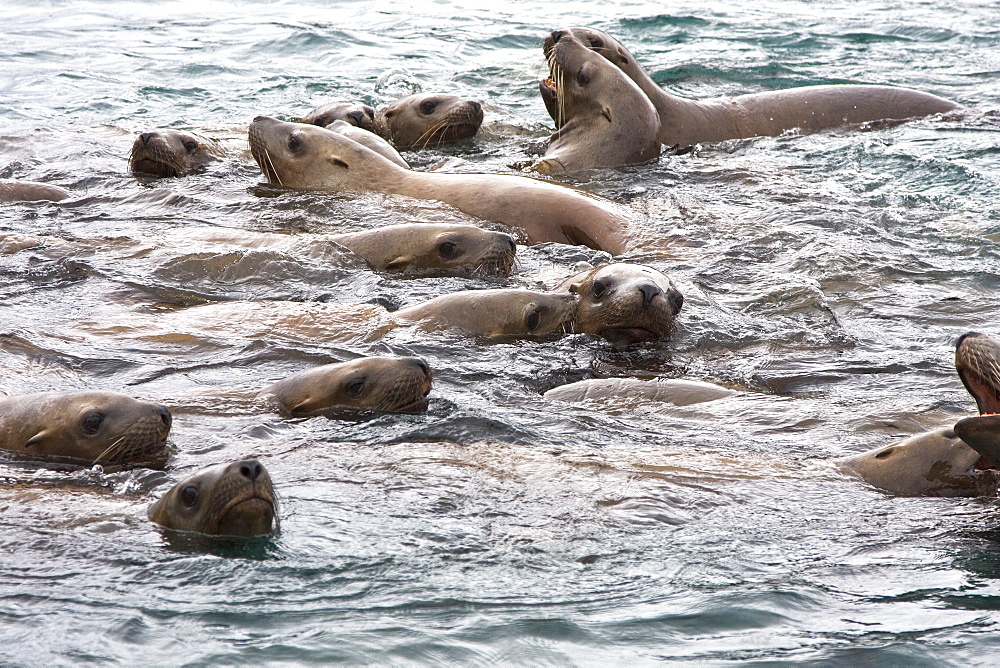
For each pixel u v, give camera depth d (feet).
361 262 75.46
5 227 83.30
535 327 64.75
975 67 144.97
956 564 38.55
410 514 41.32
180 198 90.79
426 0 194.29
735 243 80.94
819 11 182.91
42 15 179.32
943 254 79.92
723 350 64.13
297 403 52.85
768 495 44.16
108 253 76.89
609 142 102.53
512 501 42.57
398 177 91.86
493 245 75.25
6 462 47.34
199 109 127.75
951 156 104.06
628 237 82.02
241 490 38.24
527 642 33.19
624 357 62.69
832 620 34.78
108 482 45.14
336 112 111.86
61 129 114.83
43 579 36.35
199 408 52.65
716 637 33.68
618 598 35.94
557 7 188.34
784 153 108.06
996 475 45.29
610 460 46.55
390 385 52.26
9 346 59.57
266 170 95.66
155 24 174.91
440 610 34.94
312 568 37.27
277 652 32.40
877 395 57.31
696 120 112.57
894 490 45.32
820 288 73.36
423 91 137.18
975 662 32.24
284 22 175.63
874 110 119.24
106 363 58.65
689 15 177.78
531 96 136.05
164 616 34.27
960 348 46.60
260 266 73.46
